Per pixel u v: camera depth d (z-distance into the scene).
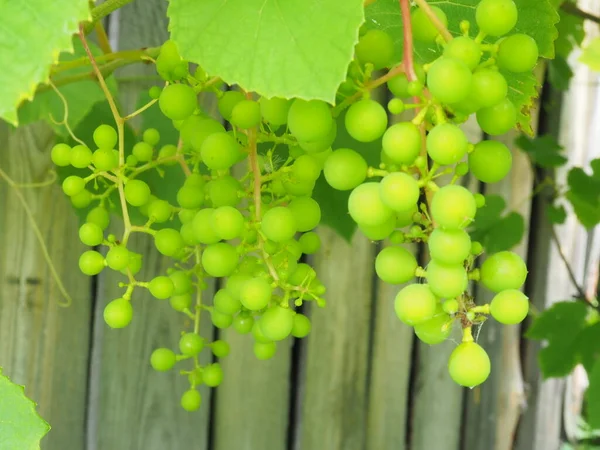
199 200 0.52
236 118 0.48
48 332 0.79
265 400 0.93
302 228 0.50
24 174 0.76
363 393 0.99
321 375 0.96
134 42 0.78
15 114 0.41
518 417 1.14
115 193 0.63
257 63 0.41
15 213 0.76
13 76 0.41
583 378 1.31
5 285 0.77
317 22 0.41
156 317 0.84
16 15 0.41
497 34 0.45
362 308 0.97
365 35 0.47
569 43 0.95
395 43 0.58
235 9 0.42
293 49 0.41
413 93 0.43
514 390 1.14
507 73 0.57
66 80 0.62
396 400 1.02
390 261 0.44
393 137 0.43
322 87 0.40
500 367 1.12
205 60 0.41
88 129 0.71
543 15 0.56
